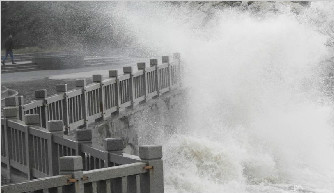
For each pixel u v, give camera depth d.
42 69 90.31
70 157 17.56
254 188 41.25
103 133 37.94
